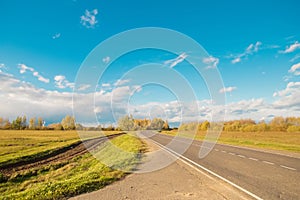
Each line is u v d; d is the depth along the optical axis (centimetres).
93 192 634
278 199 565
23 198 595
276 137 3438
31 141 3381
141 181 764
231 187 680
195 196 596
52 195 605
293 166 1039
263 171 923
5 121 7912
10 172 1449
